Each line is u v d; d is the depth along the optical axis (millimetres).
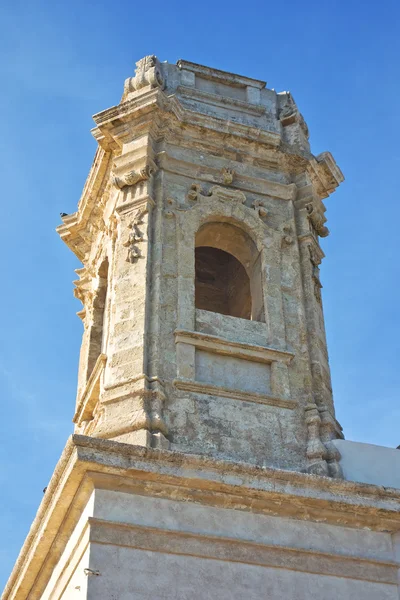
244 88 28875
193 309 23219
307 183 26734
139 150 25344
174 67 28109
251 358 22984
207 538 19234
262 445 21641
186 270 23797
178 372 22000
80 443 18922
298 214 26344
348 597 19609
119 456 19125
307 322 24344
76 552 19328
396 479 21844
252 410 22109
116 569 18250
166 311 23031
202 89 28203
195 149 26109
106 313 25156
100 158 27016
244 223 25359
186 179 25562
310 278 25188
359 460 21906
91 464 18812
